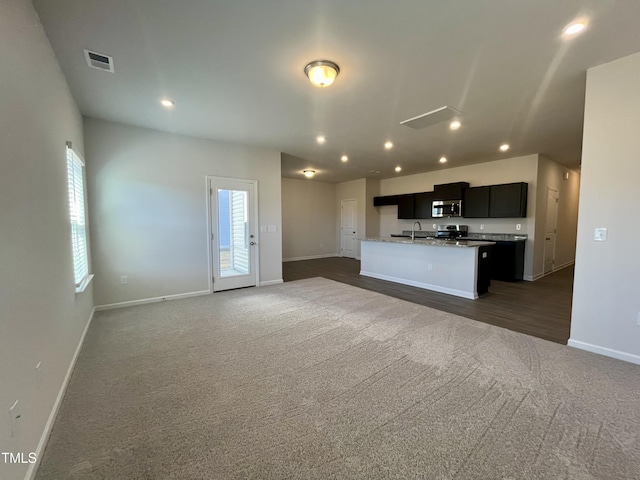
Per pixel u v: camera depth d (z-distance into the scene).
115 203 3.96
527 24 1.95
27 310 1.47
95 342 2.89
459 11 1.83
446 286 4.89
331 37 2.10
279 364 2.45
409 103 3.24
